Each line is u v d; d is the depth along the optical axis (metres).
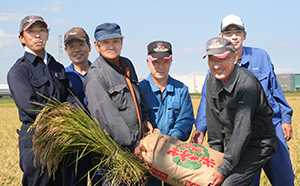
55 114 3.39
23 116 3.61
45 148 3.27
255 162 3.44
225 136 3.74
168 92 4.19
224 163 3.35
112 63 3.78
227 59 3.24
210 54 3.24
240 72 3.31
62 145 3.32
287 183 4.06
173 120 4.20
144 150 3.55
